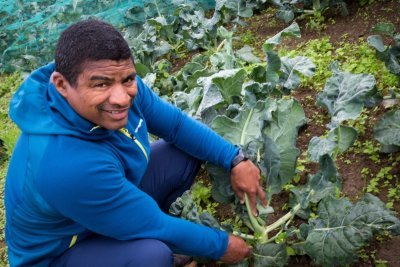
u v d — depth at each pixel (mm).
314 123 3719
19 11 6176
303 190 2703
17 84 6051
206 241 2328
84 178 1992
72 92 1950
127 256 2195
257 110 2949
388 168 3104
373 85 2900
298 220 2979
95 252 2246
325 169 2566
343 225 2410
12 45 6188
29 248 2301
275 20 5367
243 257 2512
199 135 2666
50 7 5898
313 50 4551
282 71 3582
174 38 5363
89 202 2035
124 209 2109
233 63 4176
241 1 5098
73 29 1914
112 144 2166
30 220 2197
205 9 6000
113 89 1941
